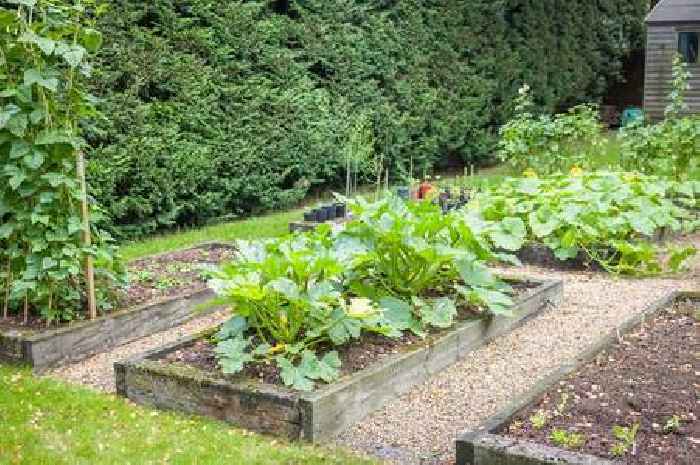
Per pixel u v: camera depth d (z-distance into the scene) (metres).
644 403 3.81
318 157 11.05
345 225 5.36
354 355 4.57
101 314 5.54
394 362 4.44
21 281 5.16
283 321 4.53
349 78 11.66
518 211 7.76
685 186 9.05
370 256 4.88
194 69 9.34
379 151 12.19
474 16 13.98
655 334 4.86
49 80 5.07
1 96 5.10
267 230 9.27
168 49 9.10
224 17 9.91
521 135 11.13
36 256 5.27
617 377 4.15
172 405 4.31
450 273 5.55
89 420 4.17
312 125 10.98
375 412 4.29
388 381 4.39
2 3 7.55
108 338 5.40
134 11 8.77
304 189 11.09
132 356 4.83
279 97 10.45
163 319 5.80
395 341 4.80
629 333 4.89
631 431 3.46
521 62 15.34
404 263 5.32
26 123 5.11
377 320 4.65
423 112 12.87
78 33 5.38
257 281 4.52
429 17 13.05
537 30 15.84
